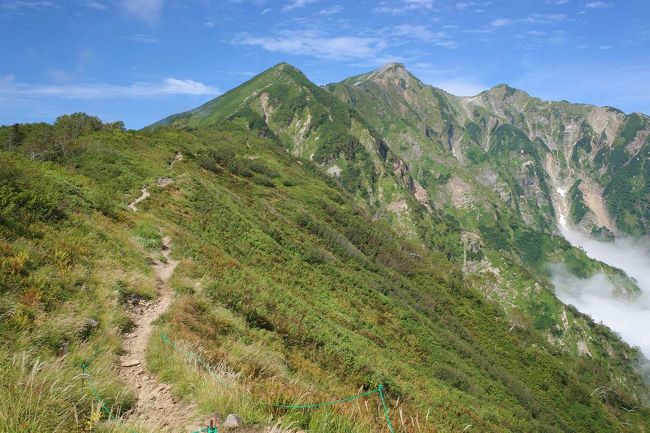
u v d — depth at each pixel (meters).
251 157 129.38
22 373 8.33
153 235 28.45
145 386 10.52
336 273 54.62
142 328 14.46
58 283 14.10
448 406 29.52
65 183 28.31
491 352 81.88
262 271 38.22
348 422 9.52
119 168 48.34
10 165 24.14
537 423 46.22
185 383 10.34
